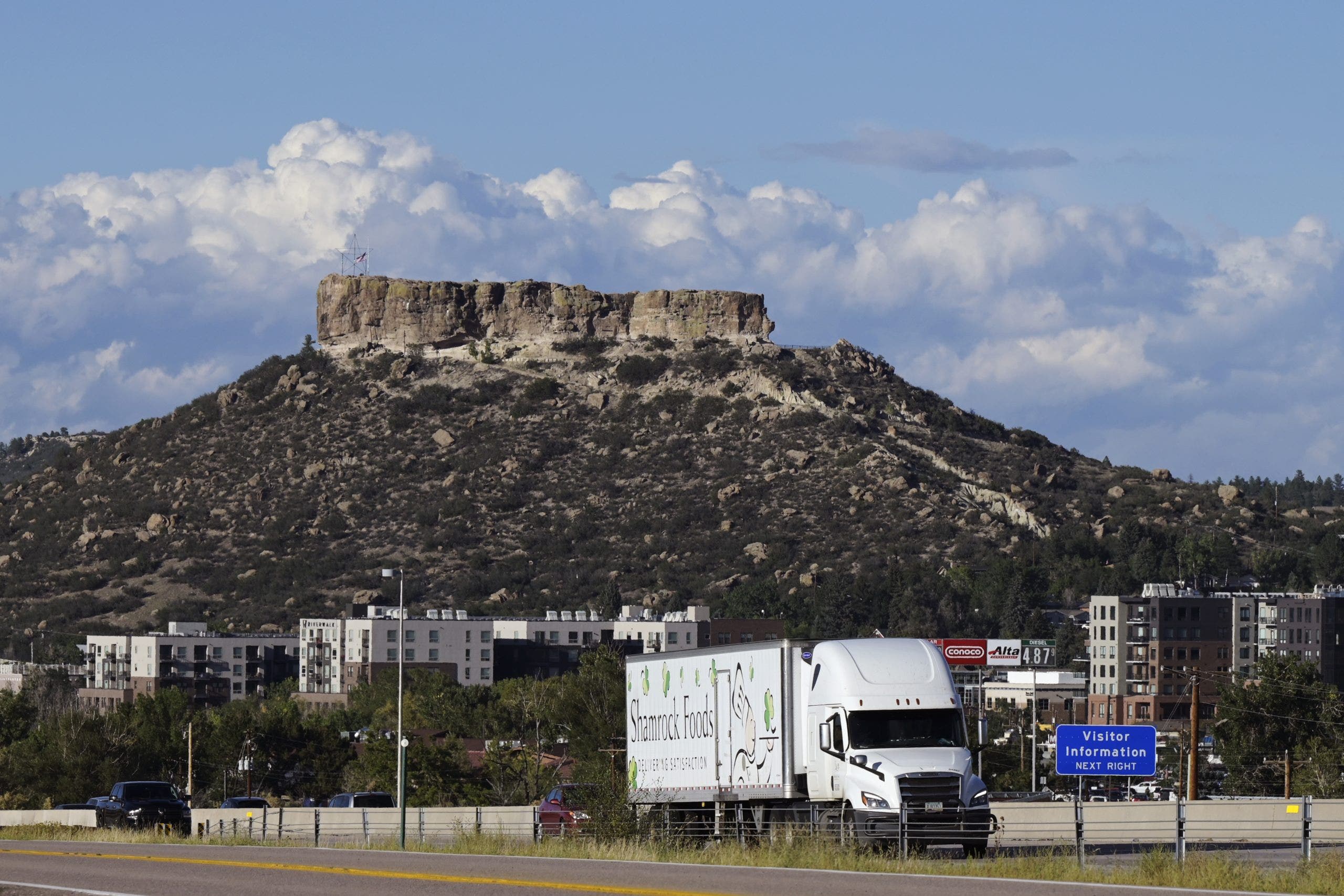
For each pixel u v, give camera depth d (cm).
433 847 11394
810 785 10669
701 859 9375
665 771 12206
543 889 7094
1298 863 8281
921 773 10006
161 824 16400
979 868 8412
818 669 10669
